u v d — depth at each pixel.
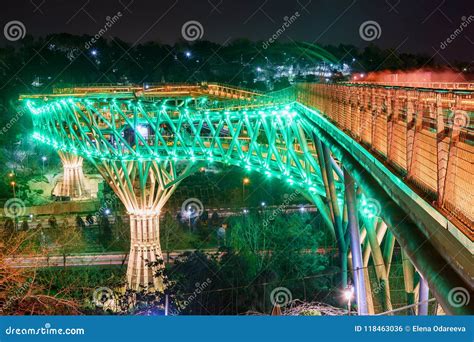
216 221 69.44
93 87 73.88
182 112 57.88
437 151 10.09
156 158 60.28
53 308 25.81
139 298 32.47
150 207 61.81
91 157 67.31
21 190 91.19
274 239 47.84
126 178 61.72
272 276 34.41
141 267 60.31
